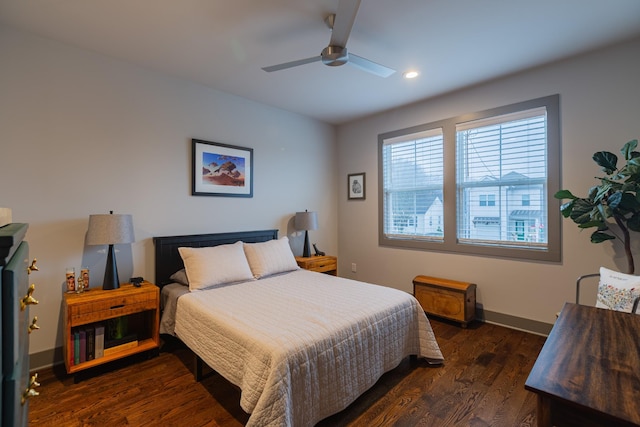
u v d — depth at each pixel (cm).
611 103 252
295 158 420
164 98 298
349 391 184
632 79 243
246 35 232
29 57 230
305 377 161
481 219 331
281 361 153
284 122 405
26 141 229
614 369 97
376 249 429
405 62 274
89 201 256
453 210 349
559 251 281
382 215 420
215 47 249
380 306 222
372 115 427
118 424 177
